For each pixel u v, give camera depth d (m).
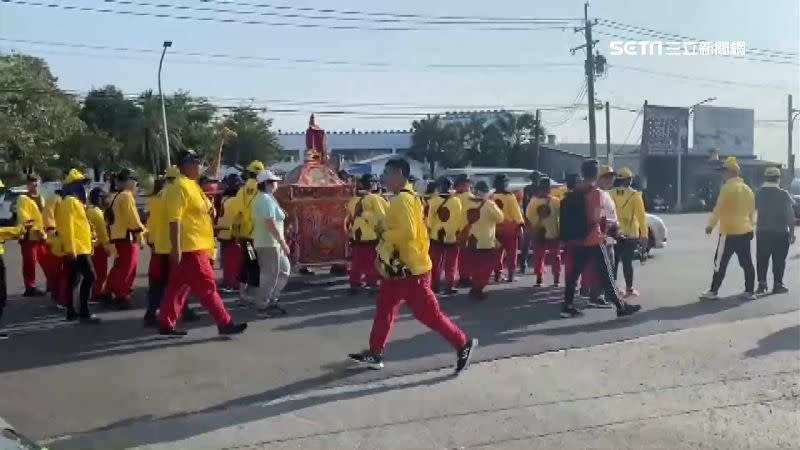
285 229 11.83
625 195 10.49
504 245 12.24
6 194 26.77
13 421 5.64
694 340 7.95
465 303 10.31
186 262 7.78
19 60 33.16
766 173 10.79
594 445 5.13
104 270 10.49
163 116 34.56
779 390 6.23
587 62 31.73
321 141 12.32
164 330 8.08
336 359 7.30
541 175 13.77
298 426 5.53
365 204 10.81
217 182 12.04
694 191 45.88
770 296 10.60
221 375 6.79
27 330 8.74
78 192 9.23
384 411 5.82
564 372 6.82
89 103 49.66
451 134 49.31
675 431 5.36
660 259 15.39
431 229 11.12
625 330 8.46
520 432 5.37
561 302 10.38
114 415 5.77
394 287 6.72
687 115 45.72
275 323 9.02
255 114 53.72
